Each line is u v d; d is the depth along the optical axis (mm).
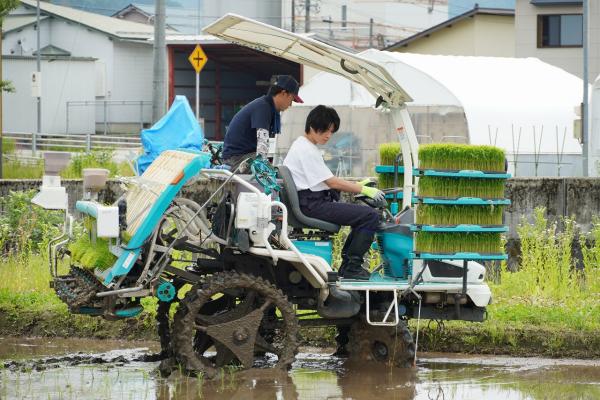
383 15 179000
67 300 24594
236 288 24875
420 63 75000
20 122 143875
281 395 23672
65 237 28734
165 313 27953
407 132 28109
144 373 25859
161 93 59406
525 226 37688
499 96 73312
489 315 30234
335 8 176875
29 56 143750
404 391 24297
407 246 26547
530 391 24453
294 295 26375
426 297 26891
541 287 33875
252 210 24516
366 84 28234
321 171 26094
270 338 27734
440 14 185000
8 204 39938
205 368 24750
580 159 71812
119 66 153875
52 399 23062
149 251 24594
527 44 115438
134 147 117875
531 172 71250
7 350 29125
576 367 27422
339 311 26031
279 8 170000
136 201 25406
